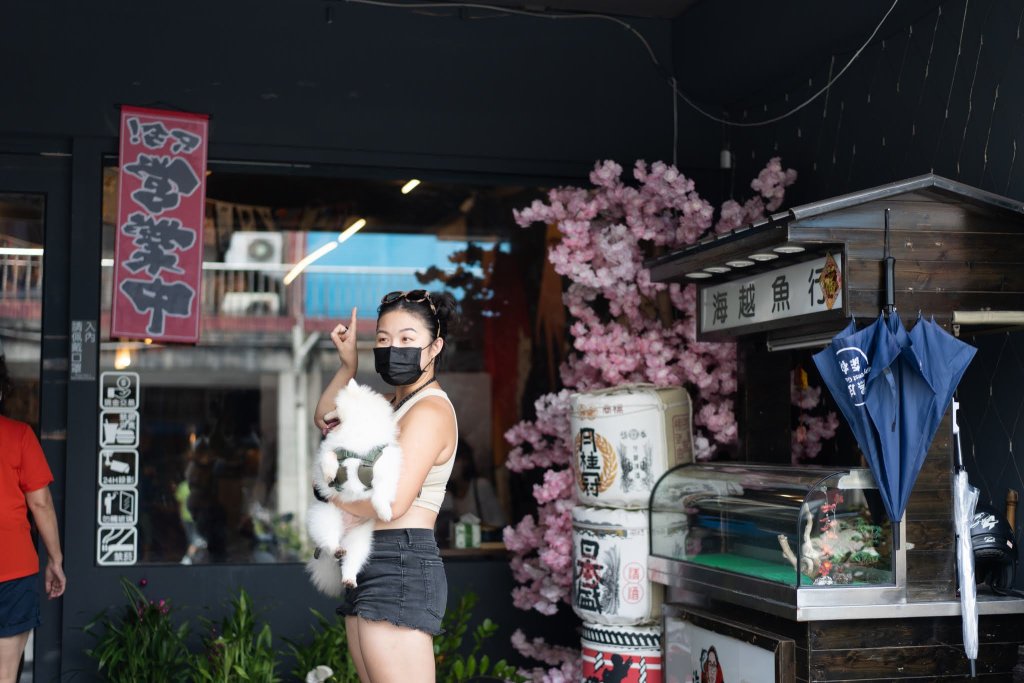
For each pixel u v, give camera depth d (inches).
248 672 160.7
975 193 121.0
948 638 121.0
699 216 189.9
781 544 123.1
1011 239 124.8
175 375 217.9
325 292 231.9
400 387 112.0
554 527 180.5
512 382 217.0
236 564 194.4
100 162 188.7
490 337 218.7
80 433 187.0
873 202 121.2
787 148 192.2
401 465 100.9
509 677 172.9
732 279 149.0
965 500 117.9
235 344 227.8
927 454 121.0
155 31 190.2
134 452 196.7
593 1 202.7
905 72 158.6
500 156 204.5
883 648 119.2
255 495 223.3
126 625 171.0
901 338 116.3
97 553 191.2
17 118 184.7
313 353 233.5
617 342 185.9
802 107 187.5
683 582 144.0
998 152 138.2
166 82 190.5
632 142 209.9
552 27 206.8
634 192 191.8
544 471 211.2
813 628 117.8
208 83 192.4
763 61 186.9
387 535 104.6
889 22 159.5
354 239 226.5
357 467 97.6
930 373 114.8
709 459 190.2
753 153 204.1
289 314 231.0
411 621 103.2
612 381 187.3
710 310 155.9
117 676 172.2
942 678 120.3
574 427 161.3
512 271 217.9
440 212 220.5
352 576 101.8
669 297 194.2
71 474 186.2
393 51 200.2
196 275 190.4
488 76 204.2
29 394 187.0
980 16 142.1
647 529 154.5
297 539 225.3
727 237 135.0
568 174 208.7
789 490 125.4
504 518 212.8
